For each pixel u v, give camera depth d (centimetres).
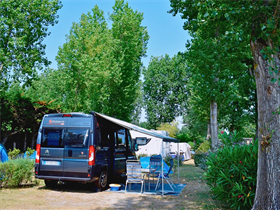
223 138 828
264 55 520
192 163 2631
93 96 2494
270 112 529
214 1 604
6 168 897
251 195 603
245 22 583
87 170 867
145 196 865
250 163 628
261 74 550
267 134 527
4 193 812
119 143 1109
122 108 3162
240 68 1436
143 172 930
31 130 2522
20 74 1959
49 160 905
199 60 1359
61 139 905
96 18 3084
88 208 677
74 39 2647
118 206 712
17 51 1923
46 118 943
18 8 1862
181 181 1257
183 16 1280
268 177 519
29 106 2409
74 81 2619
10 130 2356
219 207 709
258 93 555
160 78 5162
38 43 2130
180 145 3184
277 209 502
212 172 711
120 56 2889
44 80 4241
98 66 2452
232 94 1517
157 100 5400
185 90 5128
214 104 1529
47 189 926
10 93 2325
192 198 837
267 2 571
